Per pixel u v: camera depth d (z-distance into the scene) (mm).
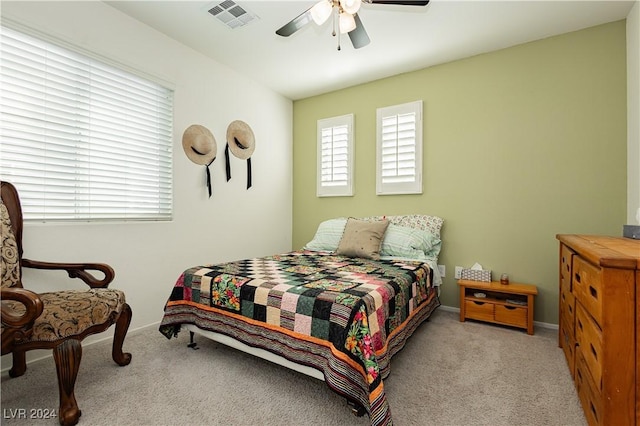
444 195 3100
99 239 2252
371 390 1271
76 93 2152
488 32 2568
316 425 1383
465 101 2996
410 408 1495
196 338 2344
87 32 2162
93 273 2217
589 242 1549
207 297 1997
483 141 2908
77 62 2154
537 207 2680
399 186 3311
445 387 1680
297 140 4164
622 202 2365
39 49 1971
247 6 2291
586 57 2490
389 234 2906
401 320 1888
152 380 1742
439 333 2447
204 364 1932
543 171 2656
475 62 2949
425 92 3207
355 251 2758
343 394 1354
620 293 1063
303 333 1559
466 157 2988
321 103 3945
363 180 3592
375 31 2561
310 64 3174
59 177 2078
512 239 2781
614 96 2395
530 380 1749
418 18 2383
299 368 1574
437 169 3135
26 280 1899
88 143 2223
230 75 3268
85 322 1514
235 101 3332
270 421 1406
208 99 3041
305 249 3311
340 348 1406
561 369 1871
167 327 2082
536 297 2678
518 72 2756
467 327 2586
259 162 3668
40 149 1989
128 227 2428
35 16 1914
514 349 2154
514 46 2773
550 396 1596
